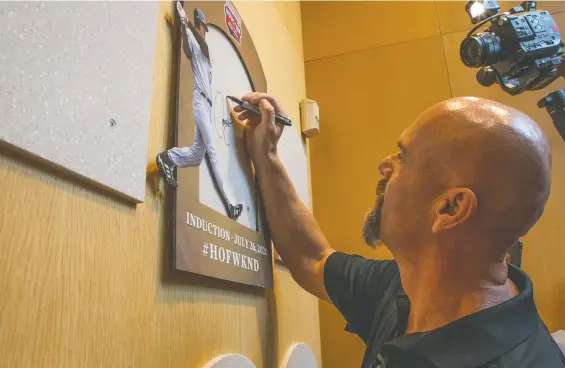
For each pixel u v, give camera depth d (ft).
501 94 5.82
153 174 2.18
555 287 4.99
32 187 1.44
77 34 1.66
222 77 3.12
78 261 1.60
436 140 2.19
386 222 2.41
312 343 4.92
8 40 1.36
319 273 3.54
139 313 1.91
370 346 2.74
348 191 6.01
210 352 2.45
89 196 1.70
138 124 1.98
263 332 3.31
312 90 6.62
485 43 3.88
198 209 2.47
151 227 2.09
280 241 3.58
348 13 6.87
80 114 1.63
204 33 2.87
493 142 2.03
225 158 2.98
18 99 1.37
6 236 1.32
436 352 1.91
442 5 6.50
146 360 1.91
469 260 2.08
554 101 3.94
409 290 2.33
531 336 1.98
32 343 1.37
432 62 6.29
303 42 6.91
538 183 2.01
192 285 2.37
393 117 6.19
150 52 2.16
